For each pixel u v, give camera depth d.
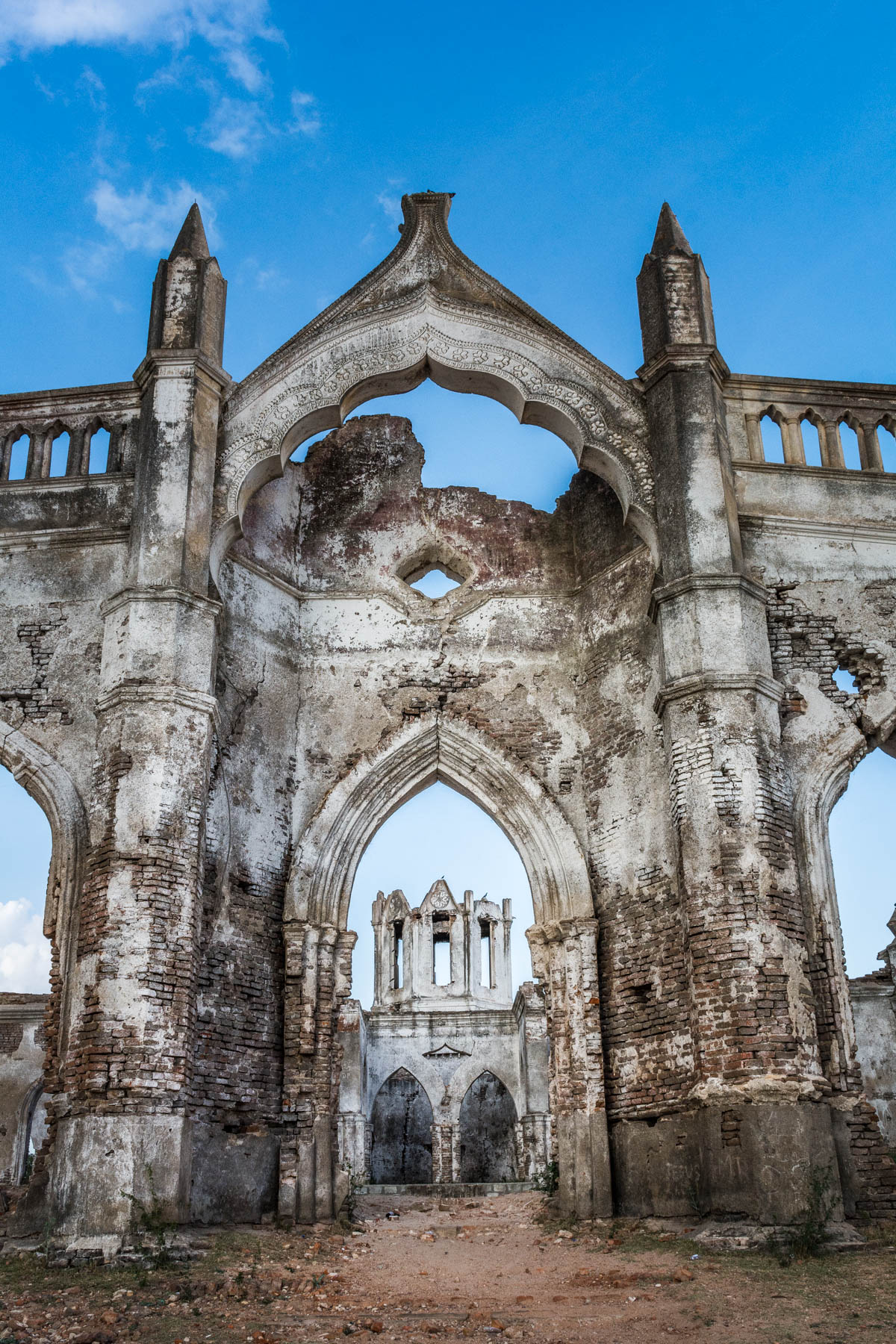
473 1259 13.06
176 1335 9.16
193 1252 12.10
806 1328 8.95
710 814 14.09
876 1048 26.38
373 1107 34.28
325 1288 11.09
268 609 18.34
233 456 16.72
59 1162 12.73
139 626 14.84
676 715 14.76
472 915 38.34
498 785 17.95
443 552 19.84
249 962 16.09
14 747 15.23
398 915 38.81
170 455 16.00
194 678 14.84
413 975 37.53
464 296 18.25
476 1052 33.41
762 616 15.45
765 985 13.23
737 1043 13.09
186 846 14.02
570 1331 9.17
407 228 18.67
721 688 14.57
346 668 18.77
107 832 13.91
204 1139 14.56
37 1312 9.97
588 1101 15.78
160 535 15.47
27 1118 28.45
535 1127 27.56
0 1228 13.66
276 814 17.41
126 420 17.00
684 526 15.66
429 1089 33.12
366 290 18.27
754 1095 12.73
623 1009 16.05
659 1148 14.91
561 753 18.16
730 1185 12.67
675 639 15.14
